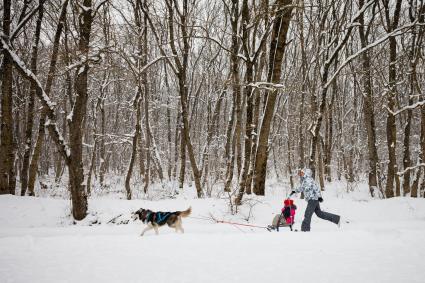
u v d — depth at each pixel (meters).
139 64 16.91
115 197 18.56
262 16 12.76
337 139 31.09
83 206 11.92
